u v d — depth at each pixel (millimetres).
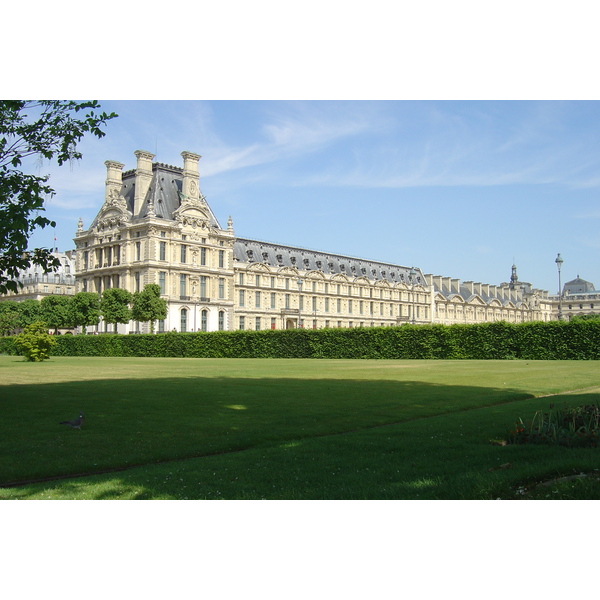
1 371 46688
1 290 22531
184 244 132375
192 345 90125
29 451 15867
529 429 16672
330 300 174125
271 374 41938
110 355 99188
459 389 29453
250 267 152500
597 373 38219
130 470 14352
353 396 26828
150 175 134375
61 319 145125
